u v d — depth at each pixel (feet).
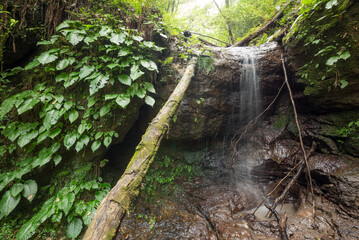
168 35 12.29
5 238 7.35
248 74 12.60
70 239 7.72
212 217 9.05
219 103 12.48
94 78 8.94
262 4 20.94
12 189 7.59
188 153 13.80
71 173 9.48
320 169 9.70
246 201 10.63
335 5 8.75
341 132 9.86
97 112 9.37
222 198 10.71
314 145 10.71
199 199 10.83
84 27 8.70
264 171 12.28
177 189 11.72
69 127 9.16
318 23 9.62
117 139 10.96
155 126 7.91
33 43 9.10
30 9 8.52
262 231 7.61
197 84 11.83
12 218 8.09
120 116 10.22
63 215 8.30
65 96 9.05
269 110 13.94
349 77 8.73
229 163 13.50
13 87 8.57
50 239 7.68
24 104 7.78
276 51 12.79
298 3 14.25
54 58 8.11
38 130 8.42
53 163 9.12
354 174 8.54
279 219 7.82
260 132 13.93
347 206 7.82
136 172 6.37
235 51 13.25
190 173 13.16
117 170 11.96
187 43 13.21
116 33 8.94
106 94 9.08
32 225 7.13
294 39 11.28
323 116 11.23
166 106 8.93
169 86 11.79
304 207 8.63
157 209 9.93
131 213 9.46
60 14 9.23
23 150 8.46
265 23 19.35
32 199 8.64
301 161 10.02
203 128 12.59
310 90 10.61
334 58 8.33
